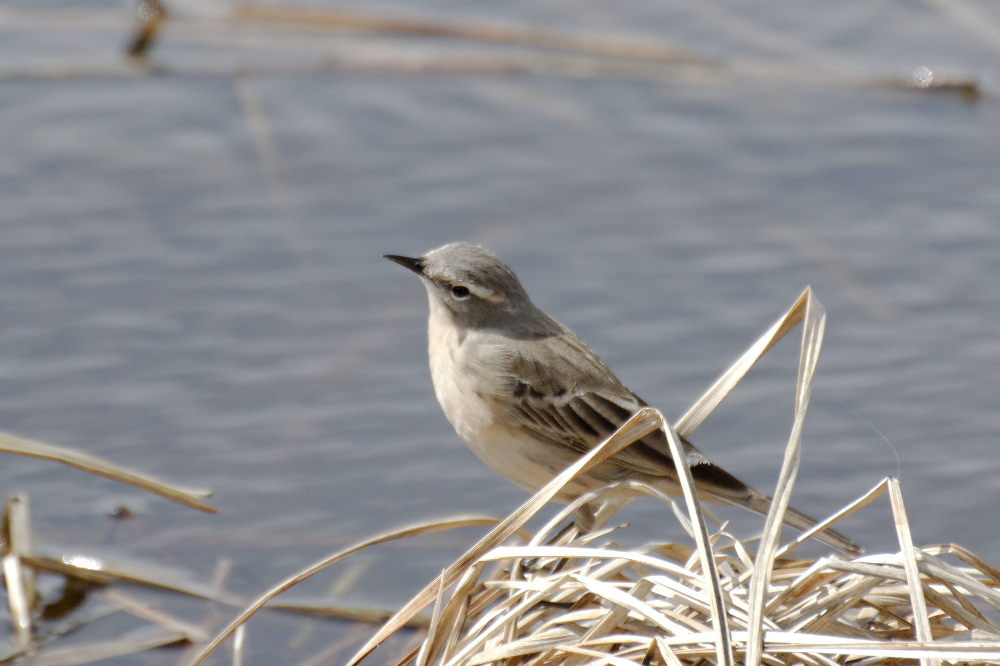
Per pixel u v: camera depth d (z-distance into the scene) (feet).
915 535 39.83
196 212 54.34
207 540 39.93
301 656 34.76
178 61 63.00
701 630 26.17
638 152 59.06
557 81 63.72
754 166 58.23
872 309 50.37
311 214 54.75
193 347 48.14
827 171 57.77
